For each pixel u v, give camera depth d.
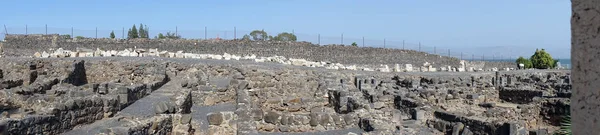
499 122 16.08
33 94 21.56
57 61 33.19
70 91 21.66
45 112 14.29
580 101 2.80
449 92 24.84
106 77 35.84
